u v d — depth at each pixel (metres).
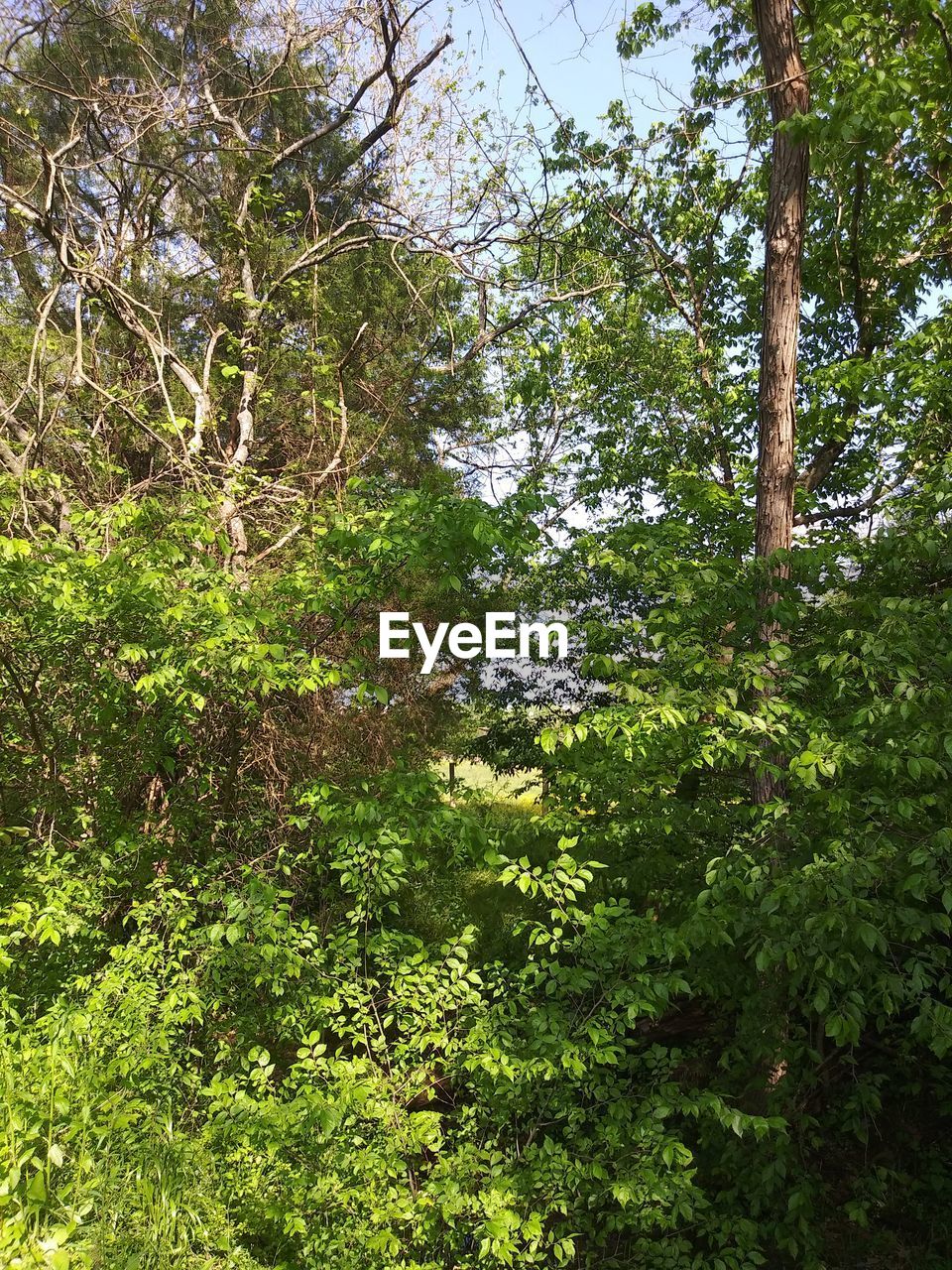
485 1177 3.21
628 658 4.75
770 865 3.38
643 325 8.62
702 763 3.71
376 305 8.11
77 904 3.86
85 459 5.72
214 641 3.71
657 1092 3.41
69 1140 2.68
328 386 7.11
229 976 3.62
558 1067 3.20
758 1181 4.03
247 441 6.23
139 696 4.41
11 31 6.50
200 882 4.38
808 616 4.47
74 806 4.59
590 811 4.87
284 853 4.58
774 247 4.32
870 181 7.39
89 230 7.77
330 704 5.82
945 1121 4.84
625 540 4.43
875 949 3.24
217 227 7.93
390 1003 3.67
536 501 3.96
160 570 3.91
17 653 4.23
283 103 8.16
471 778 9.41
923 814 3.23
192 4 6.86
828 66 4.74
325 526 5.13
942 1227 4.26
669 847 4.53
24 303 7.93
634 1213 3.20
